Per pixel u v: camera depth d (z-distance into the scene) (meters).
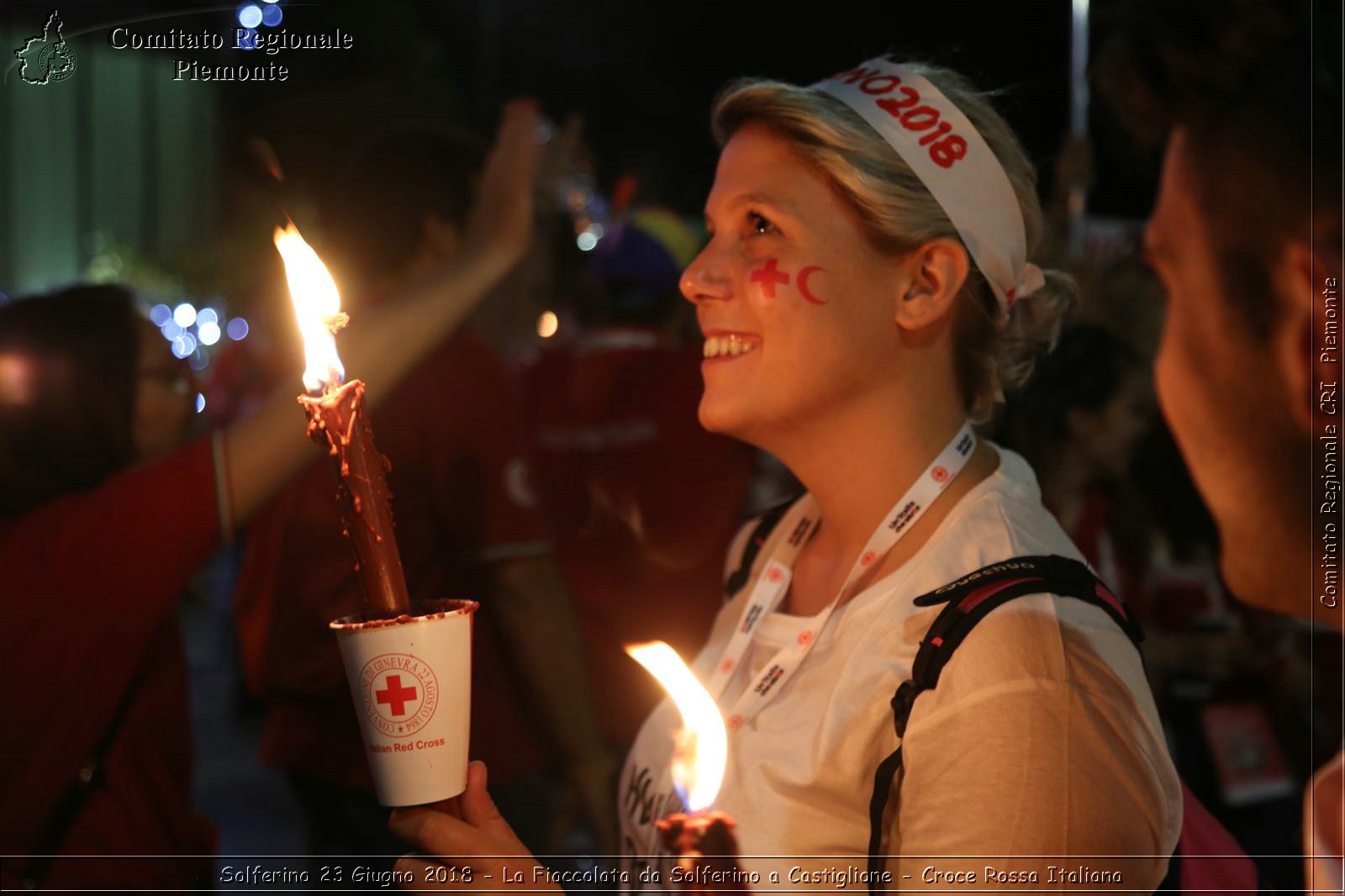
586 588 2.96
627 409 2.96
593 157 4.28
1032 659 0.98
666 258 3.16
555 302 3.97
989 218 1.17
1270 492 0.85
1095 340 2.38
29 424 1.52
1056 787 0.93
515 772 2.37
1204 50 0.82
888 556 1.18
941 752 0.99
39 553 1.47
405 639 0.90
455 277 1.73
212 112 14.33
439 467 2.23
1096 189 2.83
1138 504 2.33
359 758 2.24
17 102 14.30
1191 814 1.17
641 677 2.96
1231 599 2.21
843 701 1.09
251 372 6.10
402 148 2.38
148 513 1.47
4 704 1.46
